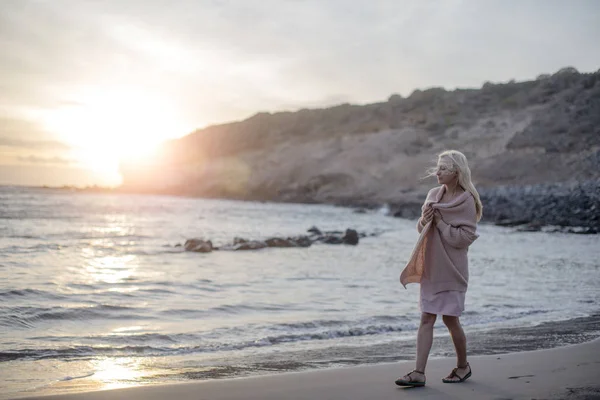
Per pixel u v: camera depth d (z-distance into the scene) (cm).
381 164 12181
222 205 8106
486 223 4097
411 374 427
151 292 954
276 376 459
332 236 2467
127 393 398
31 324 693
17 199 6319
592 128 8925
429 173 457
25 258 1376
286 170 13988
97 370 506
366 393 405
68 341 616
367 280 1210
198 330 693
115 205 6322
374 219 5022
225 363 539
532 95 12594
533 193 5244
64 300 841
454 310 432
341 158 13325
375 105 16225
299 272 1330
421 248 445
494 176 8238
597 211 3991
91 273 1155
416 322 779
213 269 1340
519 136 9506
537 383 426
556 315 852
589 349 576
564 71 12188
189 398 388
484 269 1463
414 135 12862
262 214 5597
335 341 664
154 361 547
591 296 1041
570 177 7338
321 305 895
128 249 1800
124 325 710
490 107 13250
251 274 1262
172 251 1781
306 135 16212
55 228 2731
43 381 464
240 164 15450
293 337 674
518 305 931
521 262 1650
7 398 402
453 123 13088
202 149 17300
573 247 2225
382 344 647
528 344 625
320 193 11206
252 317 786
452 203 434
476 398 388
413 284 1148
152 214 4797
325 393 405
